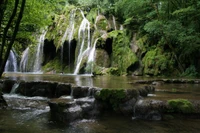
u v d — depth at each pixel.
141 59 16.97
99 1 23.89
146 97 7.43
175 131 5.52
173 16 15.66
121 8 19.58
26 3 9.74
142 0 15.43
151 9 17.47
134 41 18.59
